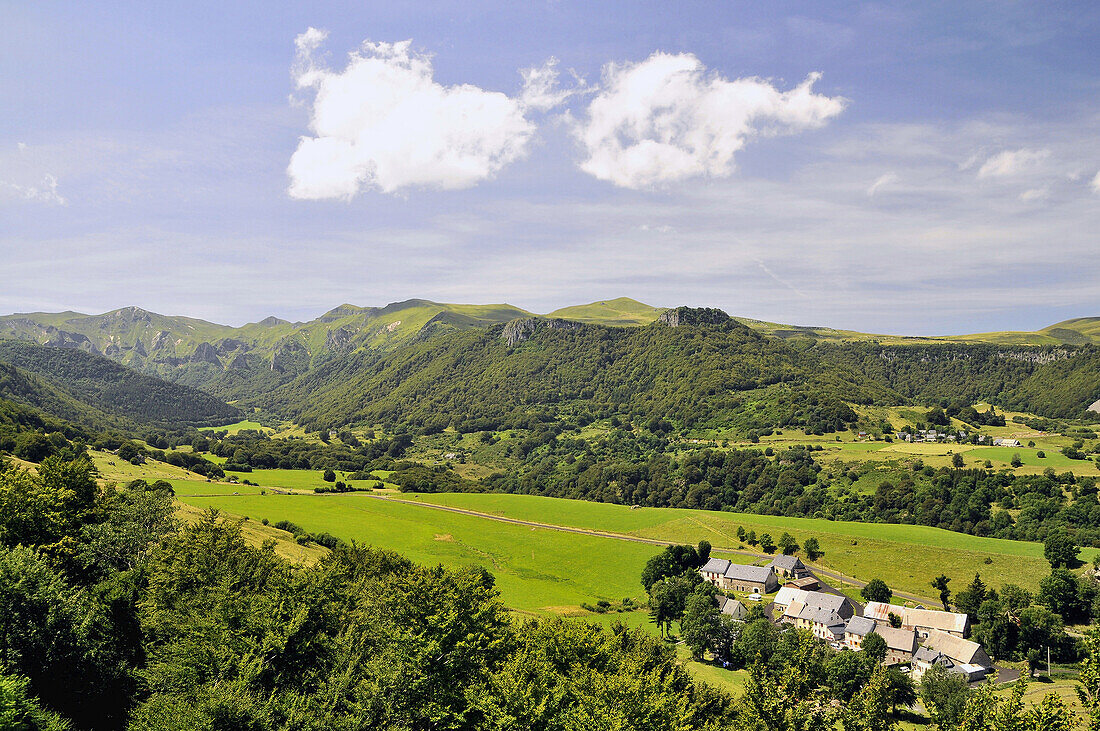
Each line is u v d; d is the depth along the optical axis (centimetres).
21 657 4328
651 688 5666
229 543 7231
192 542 6856
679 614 11894
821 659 9138
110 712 4691
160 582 6072
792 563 15150
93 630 4894
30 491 6397
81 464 8125
